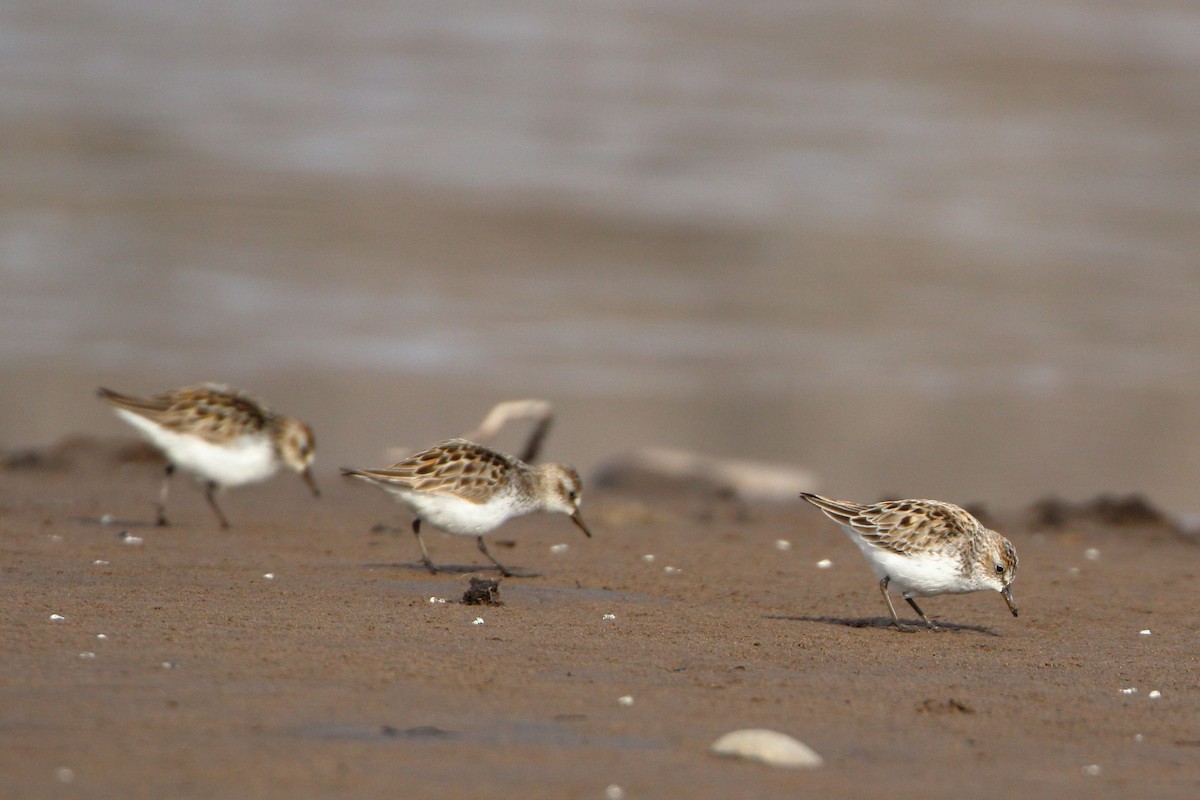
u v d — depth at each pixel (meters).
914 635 9.66
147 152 35.84
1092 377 25.58
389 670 7.59
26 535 12.20
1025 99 43.81
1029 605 11.10
